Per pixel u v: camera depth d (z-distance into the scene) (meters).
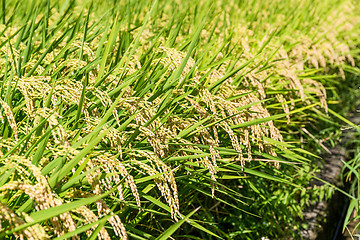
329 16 8.66
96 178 1.95
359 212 4.05
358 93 7.79
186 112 3.23
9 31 3.81
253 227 4.07
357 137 6.21
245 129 3.07
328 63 7.27
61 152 1.99
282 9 7.51
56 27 3.80
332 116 6.62
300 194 4.79
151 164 2.43
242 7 7.26
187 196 3.42
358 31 8.98
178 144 2.66
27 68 3.06
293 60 5.89
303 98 4.34
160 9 5.87
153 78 3.26
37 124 2.31
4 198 1.93
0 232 1.52
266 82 4.30
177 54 3.19
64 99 2.48
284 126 5.07
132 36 4.42
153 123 2.65
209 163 2.58
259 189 4.11
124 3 5.93
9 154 2.05
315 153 5.62
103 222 1.74
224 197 4.02
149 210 2.37
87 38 3.92
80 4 6.39
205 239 3.51
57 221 1.71
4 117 2.42
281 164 4.71
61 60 3.21
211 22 6.10
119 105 2.55
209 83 3.59
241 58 4.54
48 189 1.71
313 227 4.42
